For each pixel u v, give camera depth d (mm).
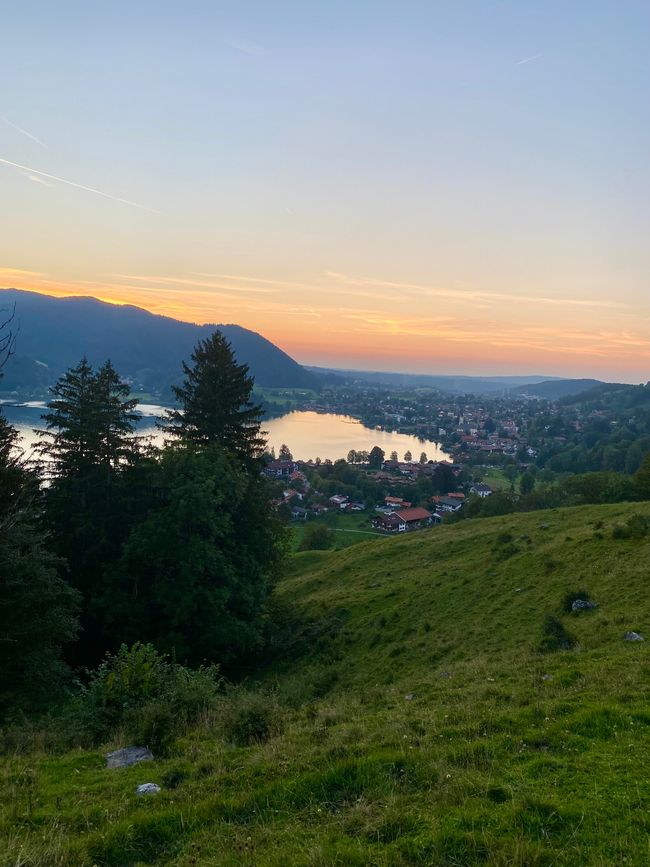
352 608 33938
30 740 12555
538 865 5441
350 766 7832
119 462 34219
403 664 23094
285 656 30125
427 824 6324
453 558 38812
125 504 33375
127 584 31219
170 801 7715
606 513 39344
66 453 32594
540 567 28547
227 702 13219
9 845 6523
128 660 14352
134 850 6516
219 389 39625
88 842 6602
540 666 14695
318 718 12062
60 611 22922
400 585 35062
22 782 9297
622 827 5973
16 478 22469
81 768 9969
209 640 28859
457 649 22344
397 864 5629
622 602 20406
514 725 9414
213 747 10305
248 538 35094
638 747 8039
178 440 37062
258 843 6289
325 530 93312
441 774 7520
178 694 13266
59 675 21750
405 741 8992
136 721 11820
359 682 22828
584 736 8648
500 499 85500
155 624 30344
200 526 30484
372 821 6484
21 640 21500
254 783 7879
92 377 33781
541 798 6598
